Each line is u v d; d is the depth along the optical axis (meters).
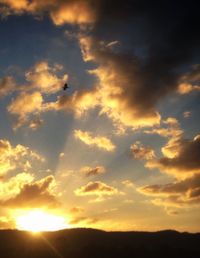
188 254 154.12
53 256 146.12
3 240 177.75
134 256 145.88
